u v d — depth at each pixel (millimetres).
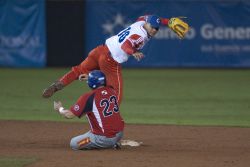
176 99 62906
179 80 78562
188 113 54219
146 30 39125
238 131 44500
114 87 39656
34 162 33062
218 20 90125
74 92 67812
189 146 38688
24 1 91688
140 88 71250
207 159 34031
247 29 89938
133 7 90812
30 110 55688
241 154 35750
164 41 91312
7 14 92062
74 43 92125
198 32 90625
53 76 81938
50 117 51750
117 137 36594
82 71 41219
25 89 69938
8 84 74375
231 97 64125
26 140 40875
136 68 92500
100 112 35812
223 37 90438
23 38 92375
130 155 35094
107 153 35688
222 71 88438
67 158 34156
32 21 92000
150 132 44188
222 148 37906
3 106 58031
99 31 91875
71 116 35469
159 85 73938
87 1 91562
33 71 88438
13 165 32375
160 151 36688
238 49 90438
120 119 36594
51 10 91688
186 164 32594
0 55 92688
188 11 90125
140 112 54750
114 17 91500
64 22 91750
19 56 92938
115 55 39312
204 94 66438
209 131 44531
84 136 36469
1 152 36312
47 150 36969
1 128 45625
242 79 79250
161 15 90250
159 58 91688
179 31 40438
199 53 91000
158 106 58375
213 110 56000
